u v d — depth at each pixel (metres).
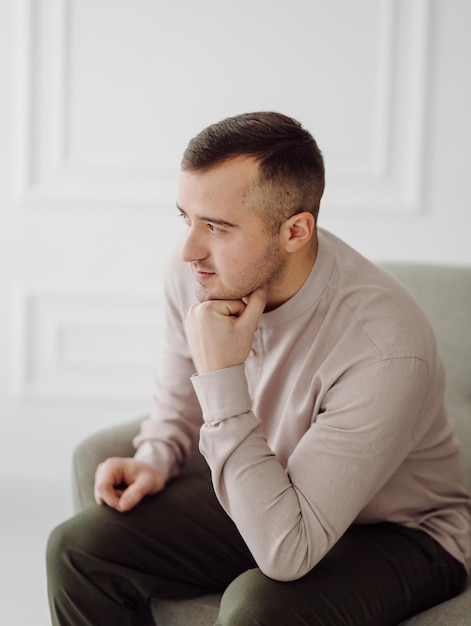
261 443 1.26
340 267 1.36
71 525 1.42
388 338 1.27
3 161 2.67
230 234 1.26
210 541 1.48
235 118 1.29
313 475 1.23
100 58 2.60
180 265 1.59
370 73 2.52
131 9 2.57
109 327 2.74
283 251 1.30
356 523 1.41
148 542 1.43
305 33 2.52
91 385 2.77
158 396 1.66
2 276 2.73
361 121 2.54
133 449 1.66
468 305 1.72
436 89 2.51
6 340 2.77
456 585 1.40
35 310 2.75
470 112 2.50
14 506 2.68
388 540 1.37
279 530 1.21
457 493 1.45
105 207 2.66
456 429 1.66
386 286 1.34
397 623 1.31
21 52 2.60
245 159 1.24
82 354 2.77
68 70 2.61
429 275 1.79
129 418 2.78
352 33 2.51
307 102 2.55
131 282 2.70
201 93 2.58
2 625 1.98
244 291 1.30
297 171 1.26
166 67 2.58
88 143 2.64
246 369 1.45
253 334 1.29
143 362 2.74
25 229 2.70
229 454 1.24
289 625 1.18
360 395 1.25
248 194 1.24
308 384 1.34
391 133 2.54
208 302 1.31
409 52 2.50
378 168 2.55
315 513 1.22
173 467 1.58
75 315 2.74
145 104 2.60
